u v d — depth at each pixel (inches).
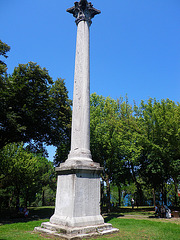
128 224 397.1
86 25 414.6
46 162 2124.8
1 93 618.8
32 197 1996.8
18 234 275.7
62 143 964.6
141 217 697.6
